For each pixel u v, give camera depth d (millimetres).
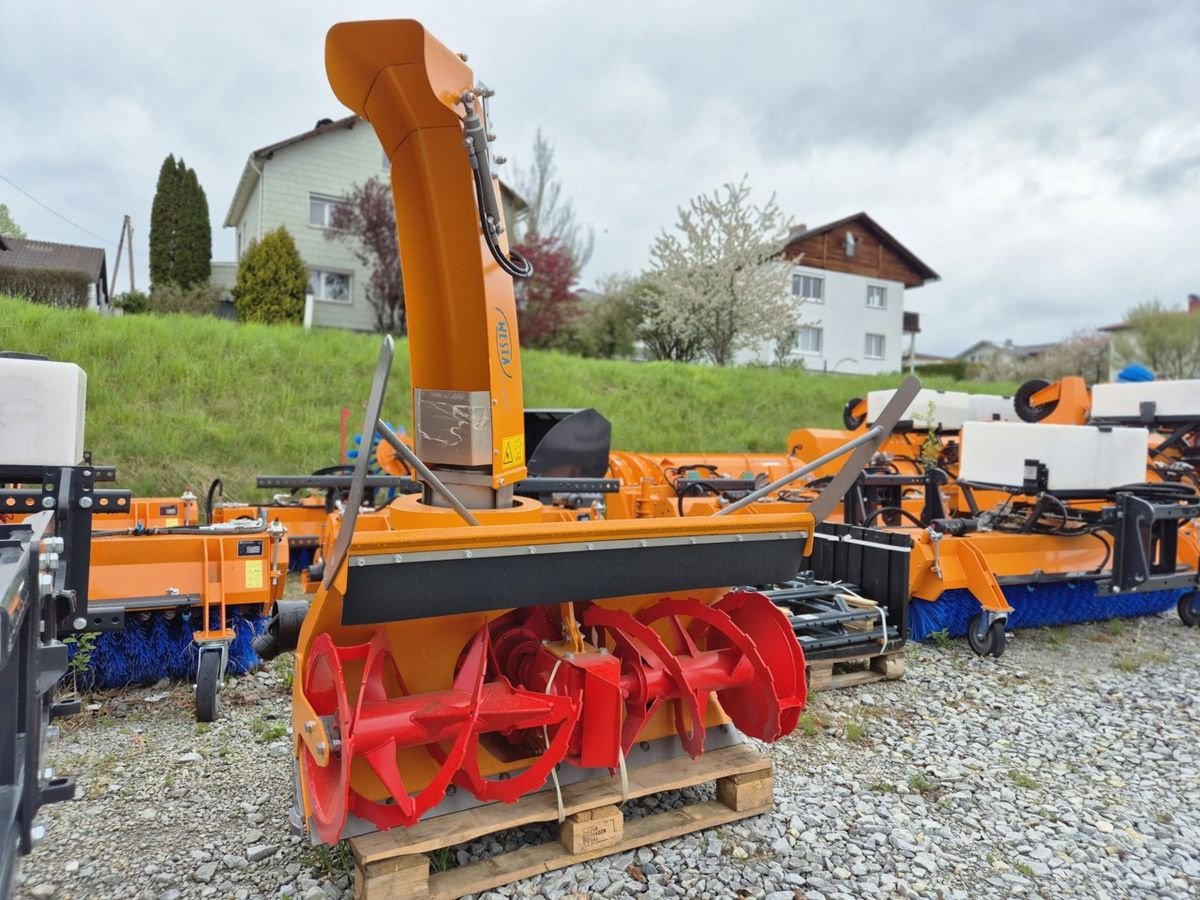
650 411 14094
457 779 2648
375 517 4027
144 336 10930
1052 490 5523
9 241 24297
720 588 3211
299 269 17688
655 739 3098
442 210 2781
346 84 2676
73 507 3207
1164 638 5953
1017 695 4637
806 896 2627
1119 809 3330
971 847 2998
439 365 2975
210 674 3869
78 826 2920
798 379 17562
